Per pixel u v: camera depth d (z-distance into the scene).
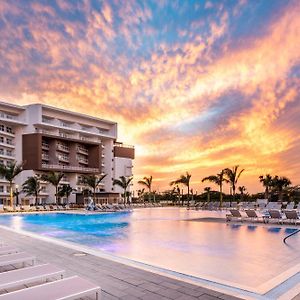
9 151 62.47
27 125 63.59
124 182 60.62
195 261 8.06
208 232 14.11
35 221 23.02
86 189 62.56
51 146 67.12
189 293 4.98
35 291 4.07
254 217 18.78
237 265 7.58
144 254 9.05
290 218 17.25
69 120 72.56
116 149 84.00
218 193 49.28
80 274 6.18
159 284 5.46
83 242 11.71
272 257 8.51
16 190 53.81
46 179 55.06
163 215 26.88
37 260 7.54
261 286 5.45
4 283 4.45
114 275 6.08
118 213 30.58
